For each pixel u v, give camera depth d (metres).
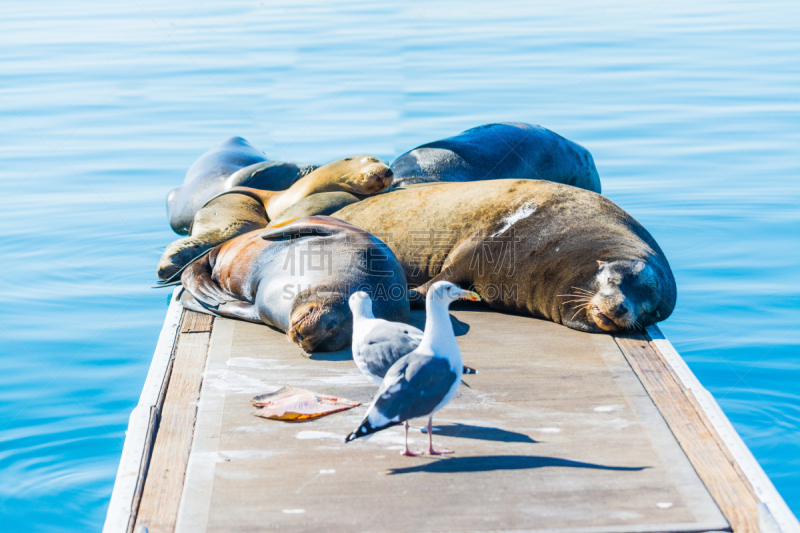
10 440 5.14
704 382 5.88
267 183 9.53
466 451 4.05
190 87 17.92
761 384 5.82
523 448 4.08
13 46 21.95
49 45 21.95
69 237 9.50
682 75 18.25
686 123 14.41
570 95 16.73
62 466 4.86
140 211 10.60
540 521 3.44
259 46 21.61
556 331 5.95
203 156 10.98
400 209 7.04
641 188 10.95
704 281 7.81
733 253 8.52
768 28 23.12
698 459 3.98
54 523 4.30
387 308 5.77
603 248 6.12
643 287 5.81
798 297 7.39
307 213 7.38
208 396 4.75
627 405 4.59
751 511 3.54
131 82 18.39
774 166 11.73
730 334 6.70
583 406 4.57
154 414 4.49
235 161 10.67
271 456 4.03
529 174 9.30
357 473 3.85
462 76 18.20
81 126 15.02
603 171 11.80
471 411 4.52
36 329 6.94
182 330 5.97
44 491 4.59
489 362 5.27
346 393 4.79
